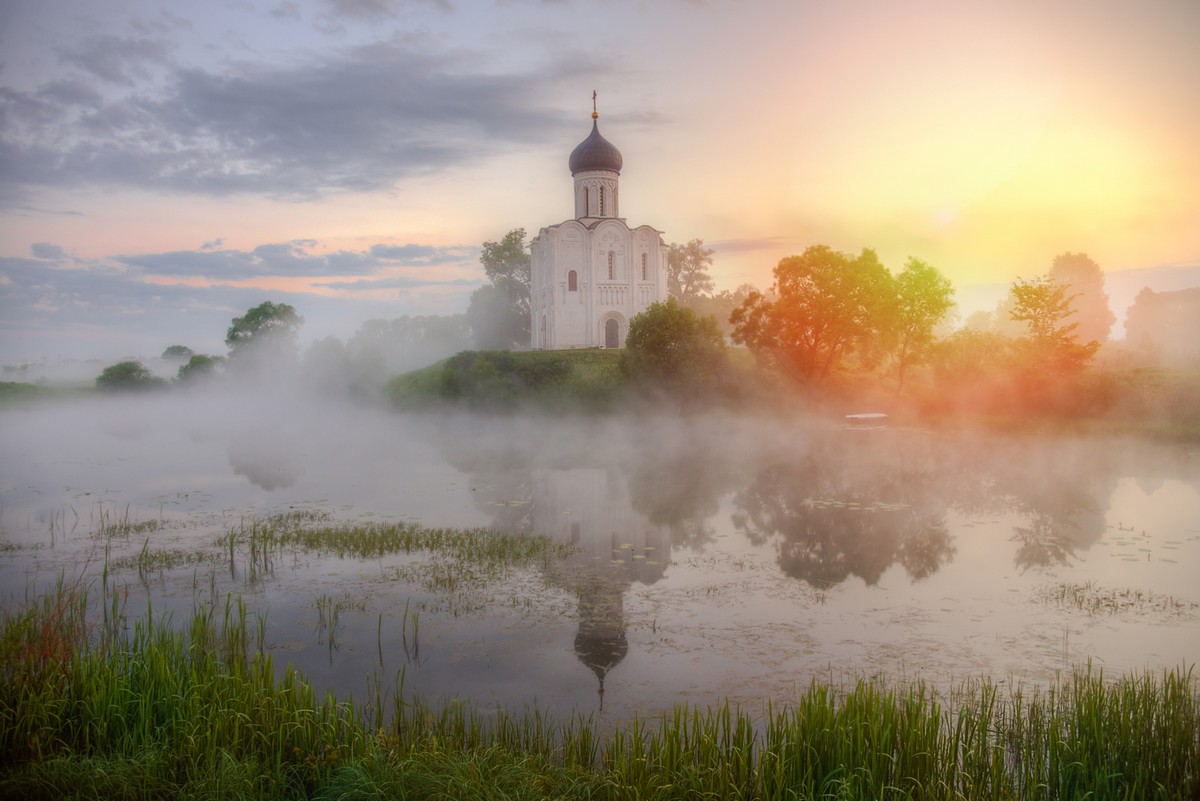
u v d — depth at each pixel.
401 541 24.22
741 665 14.72
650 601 18.44
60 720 11.30
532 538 24.66
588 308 78.19
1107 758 10.12
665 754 10.30
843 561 21.61
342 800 9.86
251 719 11.38
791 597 18.61
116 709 11.44
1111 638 15.62
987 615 17.08
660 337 58.41
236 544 24.12
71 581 20.27
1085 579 19.42
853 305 57.44
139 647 13.76
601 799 10.02
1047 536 23.78
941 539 23.70
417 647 15.73
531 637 16.23
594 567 21.36
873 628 16.47
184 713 11.49
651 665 14.79
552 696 13.56
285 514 28.89
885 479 34.19
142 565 21.77
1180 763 10.06
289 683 12.08
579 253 78.19
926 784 9.88
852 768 9.93
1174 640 15.45
